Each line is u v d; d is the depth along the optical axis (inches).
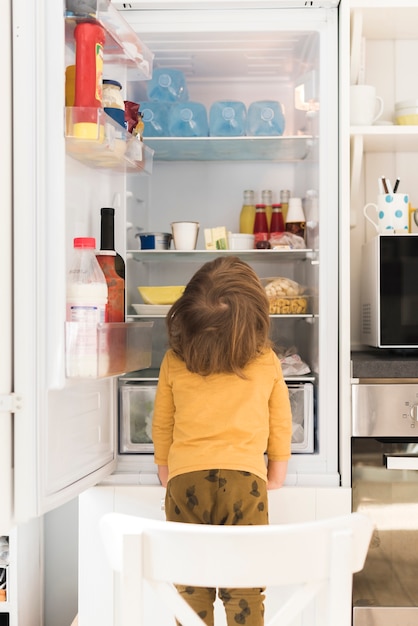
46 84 51.7
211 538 35.6
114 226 67.1
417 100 77.7
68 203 57.7
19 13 50.7
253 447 62.4
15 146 50.9
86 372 52.2
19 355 51.2
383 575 68.9
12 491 51.5
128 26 61.3
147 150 66.3
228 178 87.9
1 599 77.5
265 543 35.6
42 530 87.7
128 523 36.9
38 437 51.4
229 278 64.7
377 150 85.6
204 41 74.5
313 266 75.9
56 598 89.2
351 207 80.7
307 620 68.3
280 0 69.9
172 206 88.3
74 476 59.6
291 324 86.4
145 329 66.6
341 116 70.4
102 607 69.7
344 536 35.9
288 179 87.6
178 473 61.7
